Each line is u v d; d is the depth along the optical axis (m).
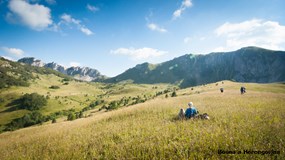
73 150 9.67
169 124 12.72
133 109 25.41
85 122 23.73
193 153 7.23
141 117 18.77
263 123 10.33
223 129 9.68
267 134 8.33
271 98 25.61
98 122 21.06
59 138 14.06
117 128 14.06
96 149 9.36
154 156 7.54
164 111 20.58
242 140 7.80
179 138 9.04
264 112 13.66
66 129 19.16
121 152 8.48
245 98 26.92
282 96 29.31
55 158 9.06
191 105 14.81
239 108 16.72
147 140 9.62
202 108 18.78
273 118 11.36
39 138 16.30
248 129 9.19
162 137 9.60
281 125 9.51
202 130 9.75
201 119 13.41
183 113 15.05
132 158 7.74
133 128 13.03
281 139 7.58
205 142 8.01
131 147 9.02
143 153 7.87
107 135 12.00
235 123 10.74
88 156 8.85
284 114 12.67
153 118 16.81
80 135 13.49
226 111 15.35
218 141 7.86
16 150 12.95
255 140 7.76
